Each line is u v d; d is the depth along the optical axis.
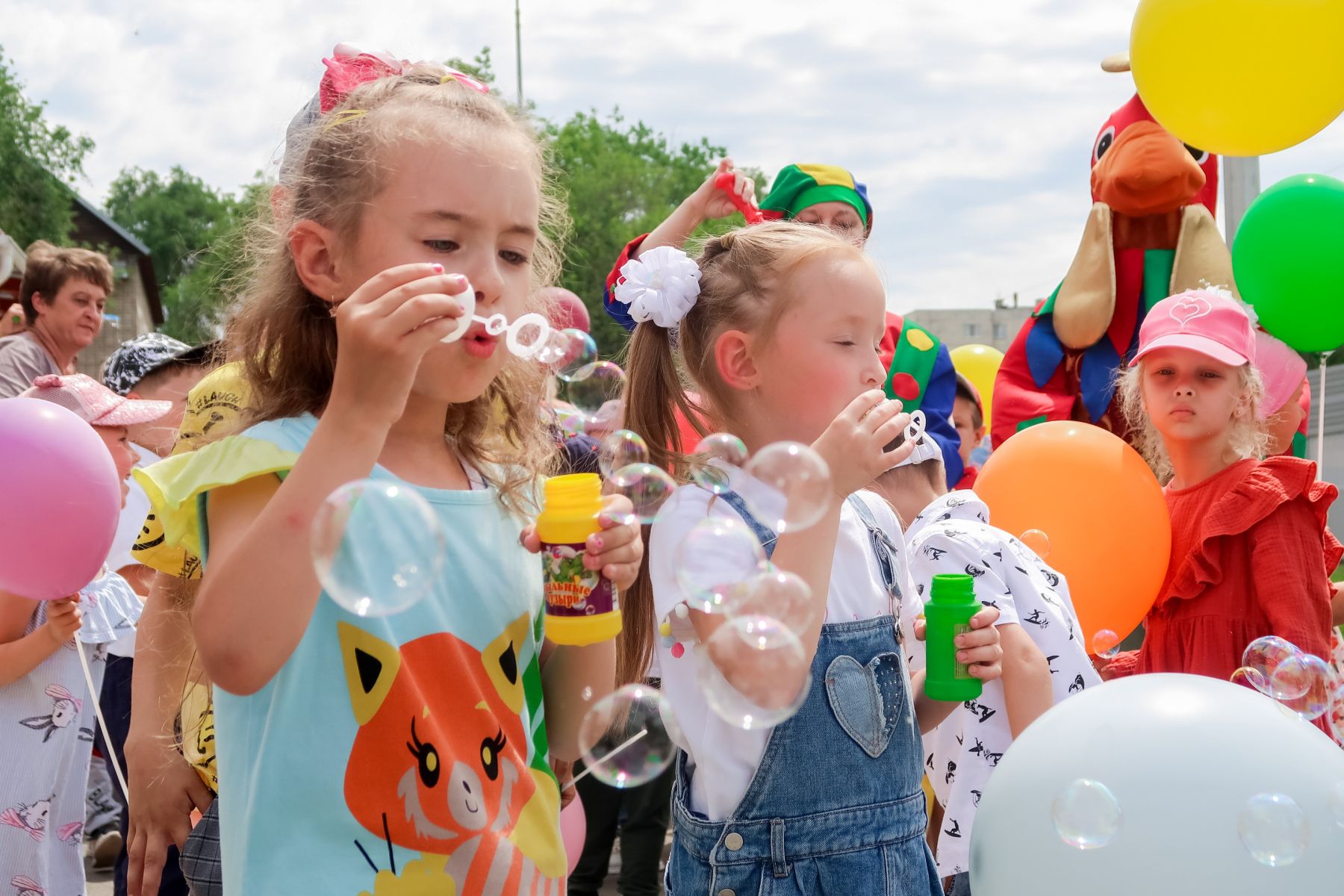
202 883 1.99
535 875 1.47
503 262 1.50
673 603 1.75
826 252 1.92
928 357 3.63
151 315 36.06
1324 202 3.33
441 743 1.41
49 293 4.68
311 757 1.37
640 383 2.10
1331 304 3.33
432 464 1.59
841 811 1.71
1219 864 1.35
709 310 2.02
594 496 1.51
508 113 1.58
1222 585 2.84
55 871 2.79
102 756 4.44
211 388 2.06
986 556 2.36
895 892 1.72
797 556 1.65
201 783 2.06
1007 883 1.49
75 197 34.06
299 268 1.52
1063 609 2.46
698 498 1.88
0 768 2.66
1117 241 3.70
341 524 1.25
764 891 1.67
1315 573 2.73
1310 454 7.20
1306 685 2.24
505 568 1.57
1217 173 3.89
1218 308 2.94
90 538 2.25
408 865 1.37
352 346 1.25
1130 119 3.72
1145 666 3.03
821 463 1.62
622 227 36.75
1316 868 1.35
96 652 3.10
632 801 3.59
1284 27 2.96
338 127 1.52
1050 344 3.68
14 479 2.17
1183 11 3.09
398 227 1.44
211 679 1.32
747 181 3.28
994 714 2.31
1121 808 1.40
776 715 1.59
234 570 1.26
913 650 2.13
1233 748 1.42
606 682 1.65
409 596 1.36
